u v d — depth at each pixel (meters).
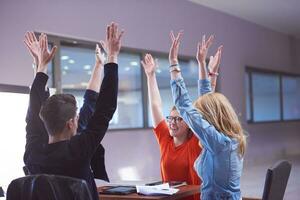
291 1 7.84
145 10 6.59
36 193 1.55
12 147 2.66
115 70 1.78
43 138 1.79
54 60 5.20
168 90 7.09
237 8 8.23
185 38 7.43
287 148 10.92
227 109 2.08
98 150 1.82
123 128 6.30
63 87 5.49
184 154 2.56
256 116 9.82
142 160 6.50
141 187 2.26
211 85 2.61
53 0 5.12
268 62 10.14
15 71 4.60
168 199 2.11
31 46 2.05
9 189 1.60
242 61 9.07
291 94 11.37
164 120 2.79
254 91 9.74
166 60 7.06
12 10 4.62
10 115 2.67
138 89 6.59
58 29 5.18
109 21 5.91
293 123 11.30
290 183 6.53
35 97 1.88
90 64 5.75
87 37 5.58
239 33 8.99
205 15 7.95
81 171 1.65
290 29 10.45
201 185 2.22
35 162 1.69
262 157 9.76
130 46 6.31
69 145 1.66
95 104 1.85
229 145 2.02
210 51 8.00
